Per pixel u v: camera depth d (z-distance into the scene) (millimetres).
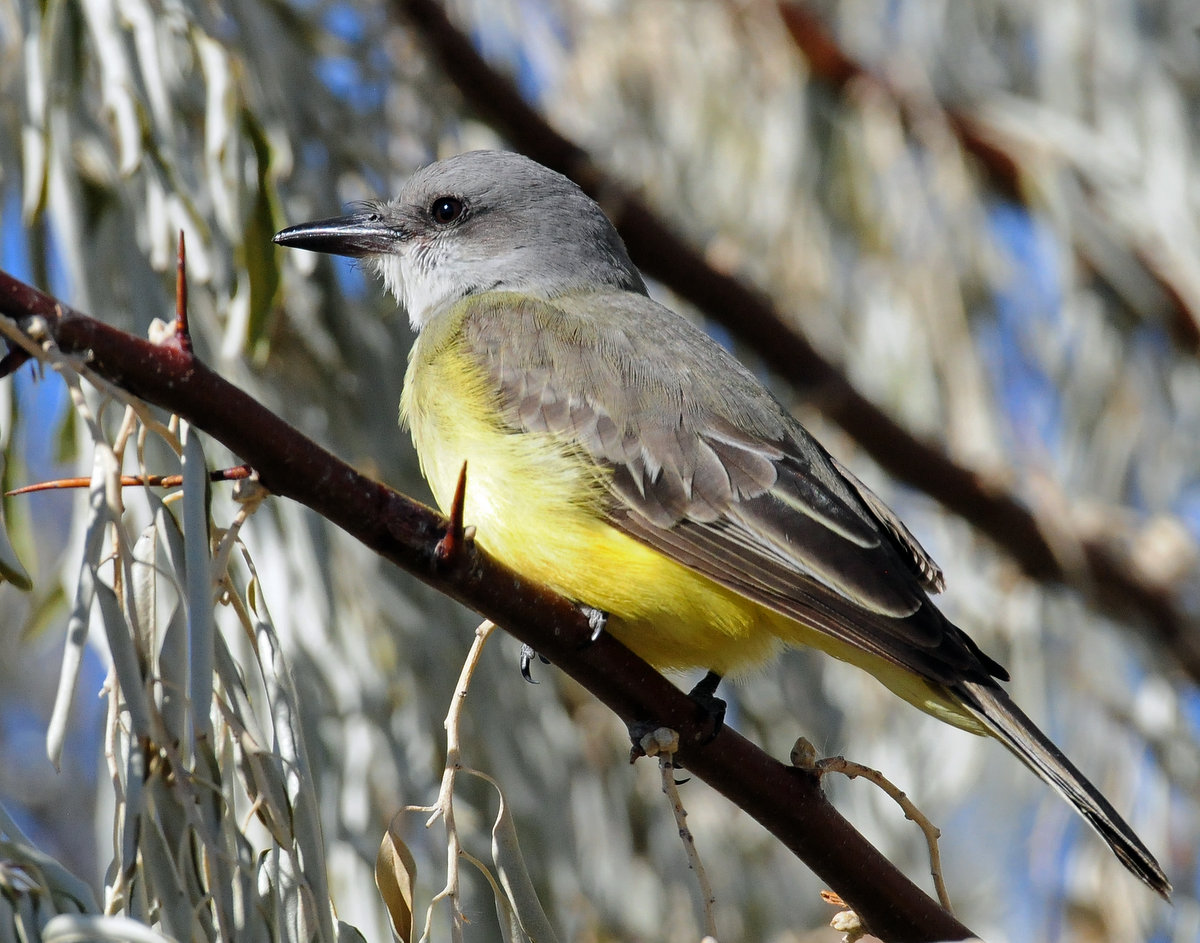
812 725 10820
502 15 12203
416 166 10578
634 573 8039
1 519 5570
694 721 6578
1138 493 12344
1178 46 12828
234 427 5391
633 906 9906
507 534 8234
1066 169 12312
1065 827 11070
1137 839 7172
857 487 9023
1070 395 12203
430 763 8977
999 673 8516
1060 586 11641
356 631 8883
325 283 9422
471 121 11461
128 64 7980
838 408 11461
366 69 10172
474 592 6129
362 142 9797
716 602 8023
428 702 9070
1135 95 12508
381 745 8711
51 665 13695
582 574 8086
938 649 7613
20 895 4957
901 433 11430
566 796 9539
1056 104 12680
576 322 9039
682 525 8070
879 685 11055
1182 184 12273
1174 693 11398
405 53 10812
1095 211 12445
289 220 9344
